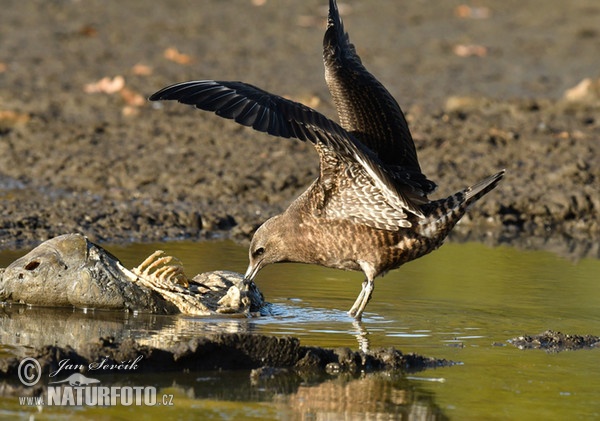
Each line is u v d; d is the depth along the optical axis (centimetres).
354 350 1012
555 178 1883
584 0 3528
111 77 2502
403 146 1172
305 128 994
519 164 1961
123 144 2017
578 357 1030
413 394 906
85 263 1157
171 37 2966
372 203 1140
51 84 2422
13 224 1516
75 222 1556
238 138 2075
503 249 1576
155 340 1021
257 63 2709
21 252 1377
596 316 1191
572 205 1786
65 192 1750
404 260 1170
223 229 1627
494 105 2338
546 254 1546
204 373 946
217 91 999
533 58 2867
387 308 1209
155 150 1986
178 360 946
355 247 1167
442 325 1137
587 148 2038
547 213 1773
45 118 2150
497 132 2106
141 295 1146
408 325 1132
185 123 2169
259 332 1078
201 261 1390
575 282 1362
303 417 844
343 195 1152
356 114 1180
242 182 1811
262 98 999
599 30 3172
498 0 3547
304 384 927
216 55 2781
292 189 1825
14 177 1811
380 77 2595
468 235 1678
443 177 1873
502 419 848
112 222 1583
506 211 1777
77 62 2639
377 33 3092
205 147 2014
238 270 1345
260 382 929
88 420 822
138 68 2556
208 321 1120
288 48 2906
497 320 1164
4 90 2330
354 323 1134
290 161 1950
